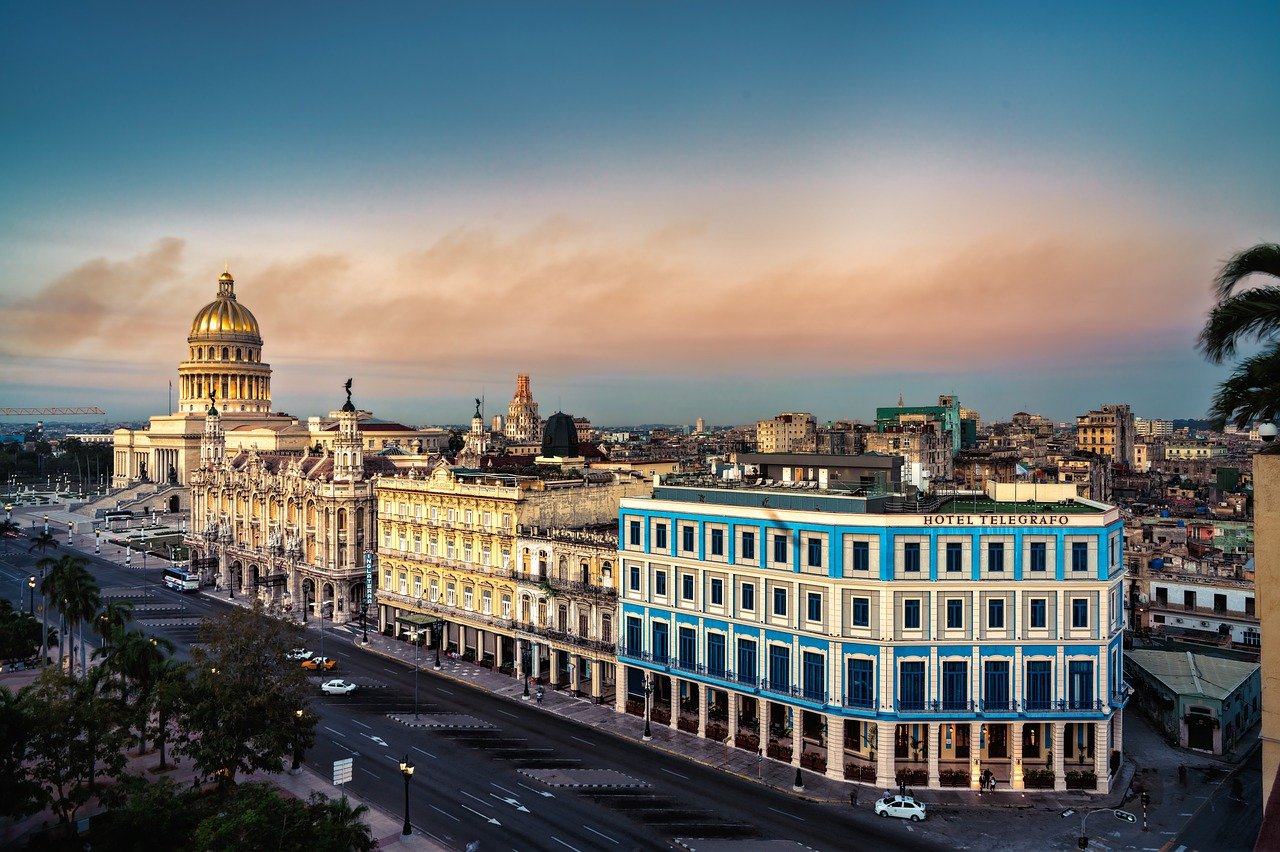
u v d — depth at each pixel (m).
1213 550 112.00
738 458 112.19
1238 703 79.31
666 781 70.56
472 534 107.44
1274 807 22.84
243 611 71.25
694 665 80.00
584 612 92.75
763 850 58.81
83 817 63.97
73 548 193.50
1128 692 72.69
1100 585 67.75
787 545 73.62
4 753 56.28
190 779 71.81
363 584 130.88
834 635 70.25
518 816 64.19
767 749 75.31
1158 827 61.88
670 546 81.81
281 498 140.38
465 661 106.56
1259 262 30.92
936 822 63.00
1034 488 76.88
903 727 72.00
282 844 47.62
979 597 68.38
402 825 62.47
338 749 77.62
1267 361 30.86
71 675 69.56
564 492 106.69
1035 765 71.12
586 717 86.06
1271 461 29.05
